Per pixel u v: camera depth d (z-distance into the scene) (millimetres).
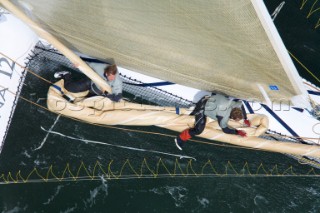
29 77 9344
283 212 9359
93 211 9008
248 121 8812
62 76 8812
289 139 9055
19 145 9305
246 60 5785
